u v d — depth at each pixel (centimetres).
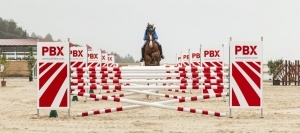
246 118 1191
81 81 1261
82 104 1650
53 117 1209
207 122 1108
